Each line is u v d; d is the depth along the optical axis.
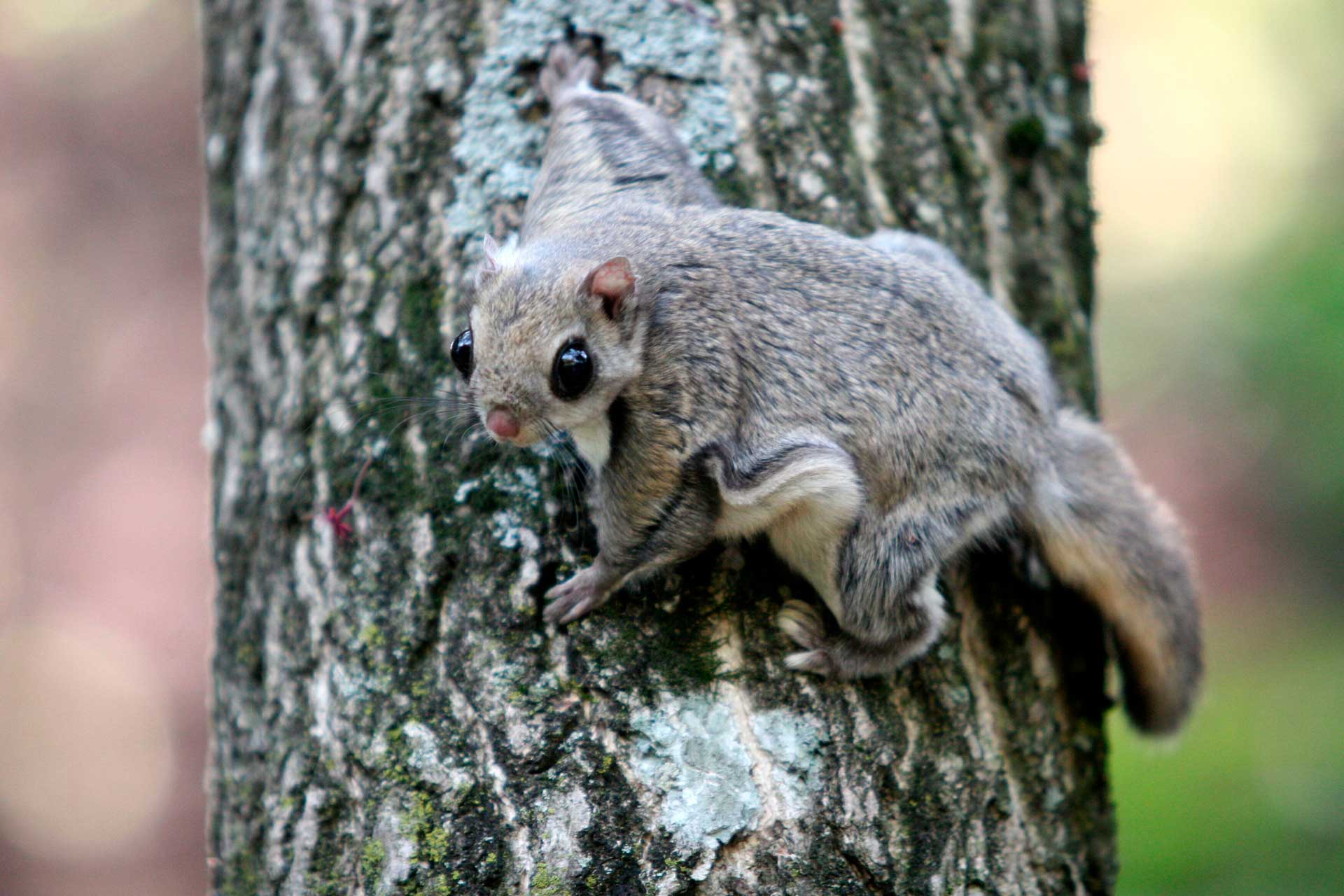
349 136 7.33
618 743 6.19
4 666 19.34
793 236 6.64
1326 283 16.92
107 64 20.94
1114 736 13.55
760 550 6.71
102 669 19.50
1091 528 7.33
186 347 20.44
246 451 7.39
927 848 6.37
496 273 6.39
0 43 20.92
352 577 6.71
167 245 20.81
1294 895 11.48
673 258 6.47
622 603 6.46
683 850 6.04
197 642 19.33
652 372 6.31
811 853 6.12
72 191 20.88
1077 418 7.70
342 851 6.43
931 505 6.49
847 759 6.32
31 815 19.05
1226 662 16.22
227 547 7.38
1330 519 17.91
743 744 6.23
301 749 6.66
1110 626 7.79
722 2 7.35
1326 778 12.66
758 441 6.28
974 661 6.96
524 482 6.64
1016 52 8.06
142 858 18.83
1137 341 20.19
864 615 6.41
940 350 6.54
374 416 6.89
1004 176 7.87
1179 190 21.47
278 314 7.35
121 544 19.77
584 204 6.80
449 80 7.26
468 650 6.39
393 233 7.12
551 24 7.32
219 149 8.10
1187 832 12.30
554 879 6.00
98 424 20.31
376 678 6.50
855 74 7.46
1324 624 16.91
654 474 6.30
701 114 7.19
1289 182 20.27
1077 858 7.06
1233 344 17.84
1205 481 19.14
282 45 7.79
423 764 6.24
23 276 20.64
